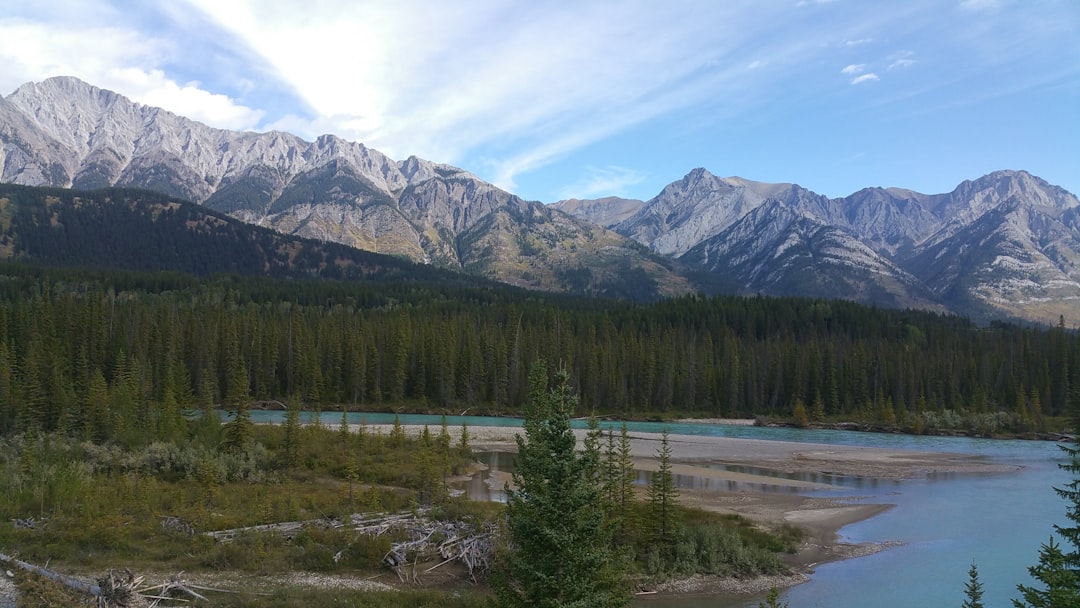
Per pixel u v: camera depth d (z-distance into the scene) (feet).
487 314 650.02
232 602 92.32
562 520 65.87
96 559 106.22
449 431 328.08
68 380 287.07
